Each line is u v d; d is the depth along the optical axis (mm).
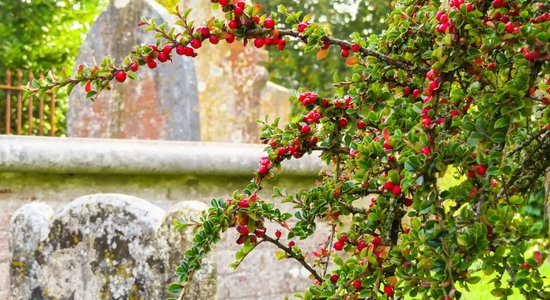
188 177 4391
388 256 1974
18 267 3732
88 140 4102
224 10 2055
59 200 4145
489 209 1777
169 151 4211
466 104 2119
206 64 5227
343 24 14422
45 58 13734
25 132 12602
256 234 2223
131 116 5227
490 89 2012
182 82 5016
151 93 5145
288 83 14570
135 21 5328
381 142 2117
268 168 2311
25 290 3713
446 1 2057
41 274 3684
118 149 4098
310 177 4742
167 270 3303
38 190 4102
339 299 2031
